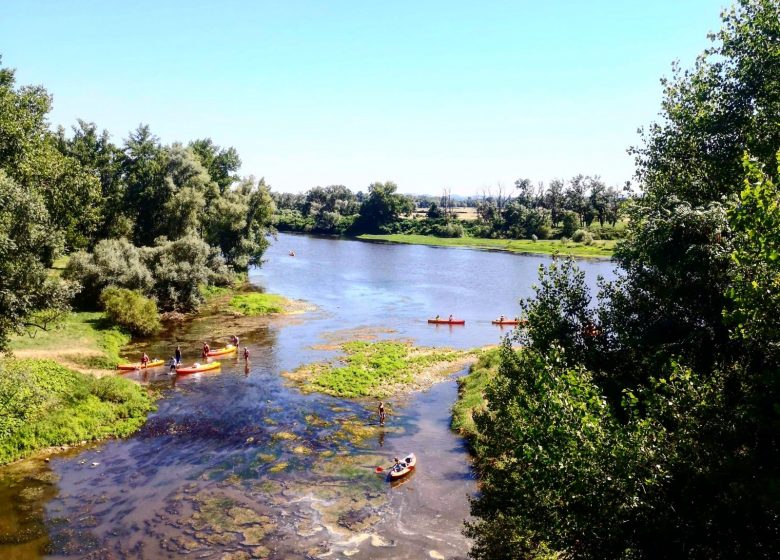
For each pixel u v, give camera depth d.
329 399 36.22
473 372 40.72
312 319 62.06
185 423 31.69
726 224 12.74
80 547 19.97
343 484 25.12
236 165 98.56
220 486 24.66
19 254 25.62
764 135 15.20
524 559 13.12
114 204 71.94
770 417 8.76
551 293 16.91
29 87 39.88
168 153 78.06
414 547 20.33
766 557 7.79
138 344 48.97
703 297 14.47
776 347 9.77
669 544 8.34
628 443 9.05
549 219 169.12
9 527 21.16
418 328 58.47
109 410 31.58
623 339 15.73
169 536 20.77
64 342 42.16
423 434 30.89
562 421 9.34
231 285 80.31
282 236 177.38
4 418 27.62
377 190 184.50
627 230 18.83
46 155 39.78
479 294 79.75
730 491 8.23
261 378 40.25
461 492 24.48
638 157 19.91
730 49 17.41
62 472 25.56
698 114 17.53
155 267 60.38
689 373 10.11
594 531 8.78
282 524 21.75
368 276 96.25
